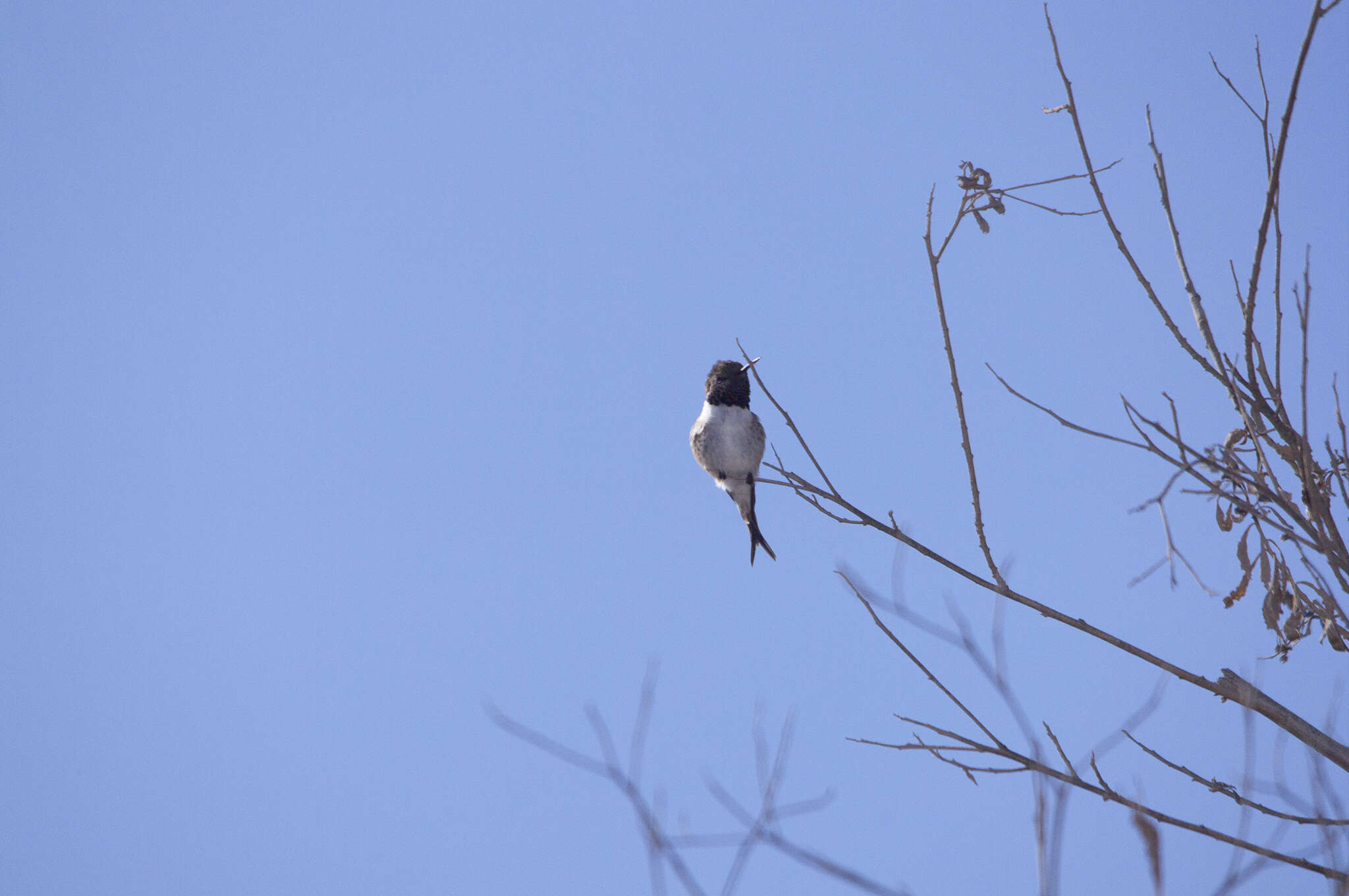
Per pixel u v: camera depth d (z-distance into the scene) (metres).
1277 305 7.97
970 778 7.27
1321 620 8.36
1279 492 7.46
